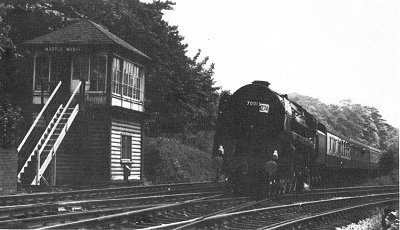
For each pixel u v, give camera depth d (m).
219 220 11.95
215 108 46.28
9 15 32.53
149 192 21.70
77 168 25.55
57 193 16.91
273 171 19.48
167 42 39.56
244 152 20.88
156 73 37.31
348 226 13.82
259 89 21.12
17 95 28.23
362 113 86.31
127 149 27.91
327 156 32.69
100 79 25.80
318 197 23.77
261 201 18.02
